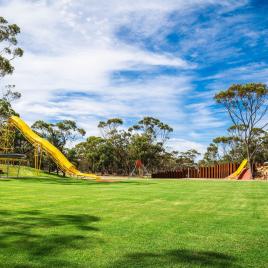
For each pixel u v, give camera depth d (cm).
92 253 549
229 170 6606
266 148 8069
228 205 1218
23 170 5156
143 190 1981
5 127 5231
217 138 8744
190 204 1235
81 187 2258
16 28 3684
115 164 9362
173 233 701
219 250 581
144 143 8669
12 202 1207
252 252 573
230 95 5744
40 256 527
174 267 493
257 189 2202
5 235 651
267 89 5647
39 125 7875
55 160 4709
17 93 4741
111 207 1099
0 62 3541
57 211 978
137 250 571
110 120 9206
